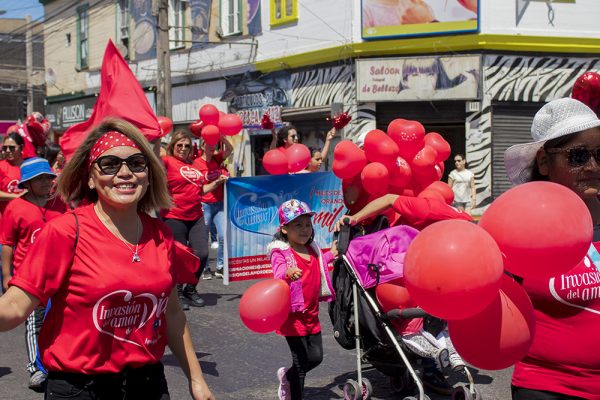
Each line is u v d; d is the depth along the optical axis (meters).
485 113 16.28
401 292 4.70
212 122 8.65
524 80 16.44
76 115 30.22
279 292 4.52
